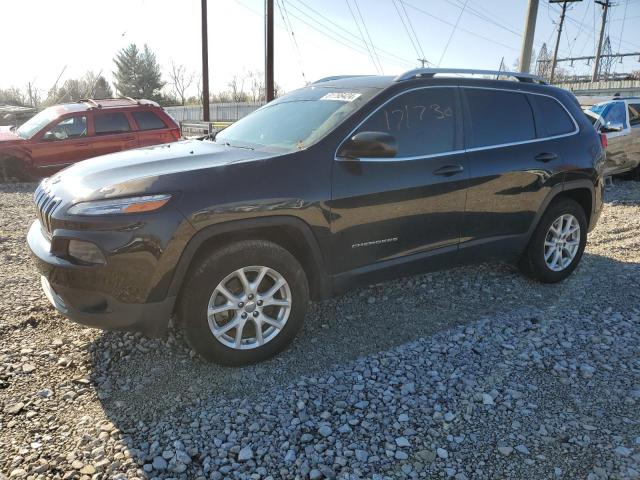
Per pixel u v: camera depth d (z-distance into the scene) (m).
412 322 4.05
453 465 2.53
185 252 3.00
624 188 10.63
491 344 3.70
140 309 2.98
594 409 2.97
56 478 2.38
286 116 4.10
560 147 4.66
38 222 3.59
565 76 53.88
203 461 2.52
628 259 5.72
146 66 63.34
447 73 4.14
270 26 19.08
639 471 2.48
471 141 4.16
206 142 4.23
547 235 4.77
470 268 5.24
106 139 11.28
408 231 3.84
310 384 3.18
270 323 3.36
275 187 3.23
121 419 2.82
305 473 2.46
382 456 2.58
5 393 3.00
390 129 3.77
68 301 2.99
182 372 3.28
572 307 4.36
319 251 3.47
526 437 2.73
